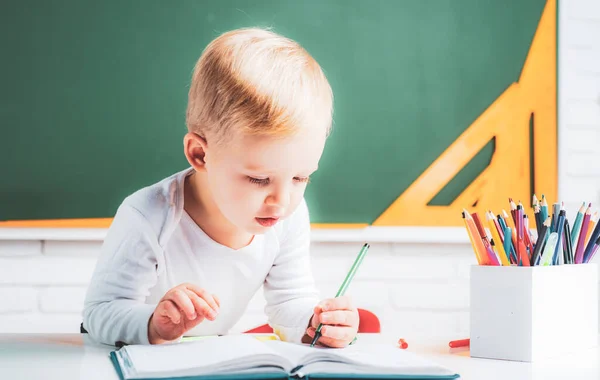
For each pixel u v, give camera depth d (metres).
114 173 1.75
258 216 0.88
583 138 1.97
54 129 1.73
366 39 1.86
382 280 1.87
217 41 0.94
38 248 1.74
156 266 1.04
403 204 1.85
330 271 1.84
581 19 1.97
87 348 0.92
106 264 1.00
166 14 1.78
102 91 1.75
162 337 0.87
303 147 0.84
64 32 1.74
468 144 1.88
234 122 0.84
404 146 1.86
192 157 0.94
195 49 1.79
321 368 0.67
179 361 0.68
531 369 0.76
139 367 0.65
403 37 1.88
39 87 1.73
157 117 1.77
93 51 1.75
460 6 1.90
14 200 1.71
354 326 0.91
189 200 1.08
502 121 1.90
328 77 1.84
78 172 1.74
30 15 1.73
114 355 0.79
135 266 1.00
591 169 1.97
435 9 1.89
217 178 0.89
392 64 1.87
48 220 1.72
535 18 1.92
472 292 0.86
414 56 1.88
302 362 0.69
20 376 0.69
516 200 1.89
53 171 1.73
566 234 0.92
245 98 0.83
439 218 1.86
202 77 0.91
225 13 1.80
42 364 0.77
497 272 0.84
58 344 0.97
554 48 1.92
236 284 1.14
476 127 1.89
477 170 1.88
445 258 1.91
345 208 1.83
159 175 1.77
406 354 0.77
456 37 1.90
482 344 0.85
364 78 1.86
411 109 1.87
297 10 1.83
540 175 1.90
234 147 0.85
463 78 1.89
